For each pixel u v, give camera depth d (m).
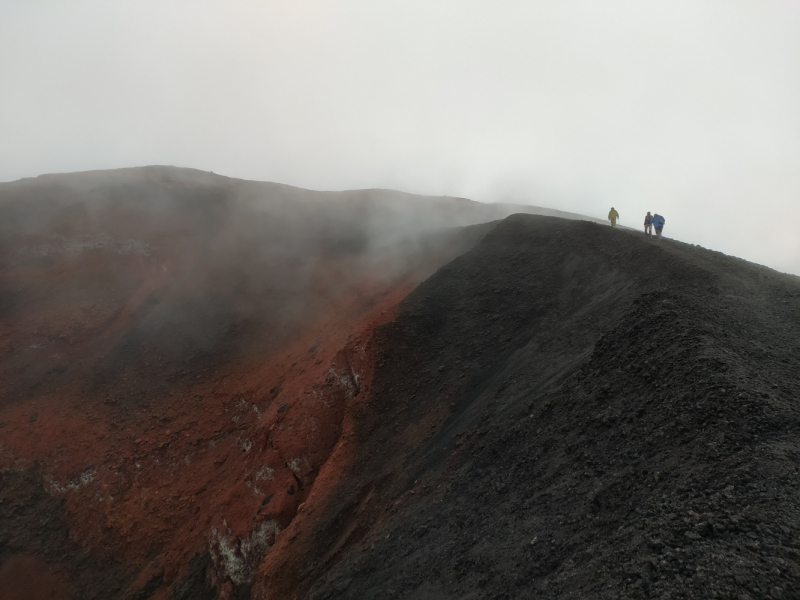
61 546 22.05
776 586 4.05
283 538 15.34
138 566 20.92
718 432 6.65
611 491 7.11
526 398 12.89
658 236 20.25
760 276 14.42
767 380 7.60
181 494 22.33
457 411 15.54
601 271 18.12
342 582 11.73
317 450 18.23
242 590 17.16
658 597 4.58
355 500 14.84
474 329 18.69
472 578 7.96
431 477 13.19
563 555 6.66
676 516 5.54
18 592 20.86
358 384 18.67
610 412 9.11
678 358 8.88
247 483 18.95
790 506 4.86
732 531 4.94
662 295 11.31
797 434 6.03
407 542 11.20
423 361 18.45
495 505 9.68
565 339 14.88
